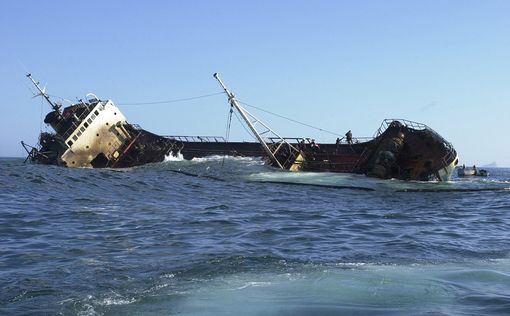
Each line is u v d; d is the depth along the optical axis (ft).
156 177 131.34
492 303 29.17
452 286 32.76
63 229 55.01
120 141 183.11
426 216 74.18
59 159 170.71
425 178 137.90
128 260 39.81
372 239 51.88
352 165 149.38
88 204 77.10
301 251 44.21
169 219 63.82
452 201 99.04
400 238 52.54
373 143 146.30
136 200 85.15
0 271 36.40
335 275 35.22
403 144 138.92
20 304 29.07
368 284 33.09
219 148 183.62
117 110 185.57
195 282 33.40
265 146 154.61
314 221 65.82
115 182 111.45
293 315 27.40
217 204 83.51
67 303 29.22
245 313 27.73
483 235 56.18
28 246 45.75
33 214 64.80
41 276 34.88
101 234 52.19
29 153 187.93
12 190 88.38
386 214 74.79
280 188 117.19
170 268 37.04
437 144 135.85
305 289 31.91
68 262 39.24
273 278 34.42
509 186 137.90
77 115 184.14
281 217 68.95
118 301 29.63
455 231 59.31
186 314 27.61
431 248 46.34
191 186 114.32
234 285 32.76
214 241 48.83
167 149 182.39
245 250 43.98
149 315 27.48
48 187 95.25
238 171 146.72
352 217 70.79
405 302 29.45
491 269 37.42
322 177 137.28
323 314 27.48
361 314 27.43
